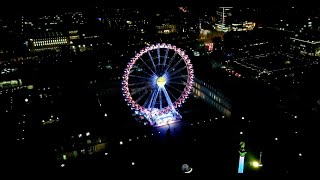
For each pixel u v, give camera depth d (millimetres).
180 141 86312
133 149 83438
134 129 94500
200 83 117562
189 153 80188
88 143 83375
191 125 93938
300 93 100250
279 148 77750
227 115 101000
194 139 86562
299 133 82250
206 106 111250
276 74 116375
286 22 183500
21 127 89188
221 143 83375
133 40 180625
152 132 92250
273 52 143250
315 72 113688
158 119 98938
